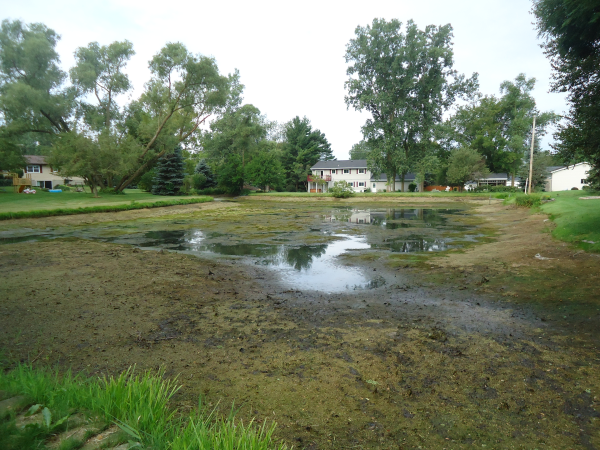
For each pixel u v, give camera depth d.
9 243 14.31
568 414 3.32
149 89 39.97
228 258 11.53
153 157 41.72
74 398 2.67
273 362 4.34
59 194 38.00
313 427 3.06
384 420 3.20
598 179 11.14
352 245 14.12
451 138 59.88
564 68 9.63
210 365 4.24
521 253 11.13
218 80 37.78
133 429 2.21
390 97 46.97
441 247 13.40
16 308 6.21
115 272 9.12
